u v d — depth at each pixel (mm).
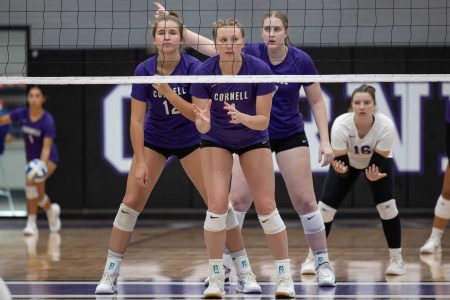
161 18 10406
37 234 19000
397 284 11430
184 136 10648
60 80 10578
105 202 21797
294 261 14078
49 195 21875
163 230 19656
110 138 21641
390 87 21047
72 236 18500
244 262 10805
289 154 11094
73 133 21703
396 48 20703
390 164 12500
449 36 20500
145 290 10969
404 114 21125
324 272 11281
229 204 10719
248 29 20625
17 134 22438
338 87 20938
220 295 10188
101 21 20844
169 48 10258
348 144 12430
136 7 20875
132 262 14031
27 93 20797
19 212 22422
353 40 20719
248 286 10680
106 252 15516
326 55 20688
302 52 11234
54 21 20750
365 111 12125
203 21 20750
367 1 20656
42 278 12148
